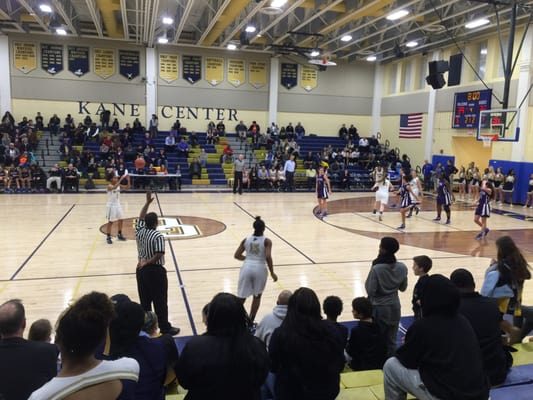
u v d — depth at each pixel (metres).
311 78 24.17
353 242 10.08
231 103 23.30
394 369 2.86
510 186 16.23
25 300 6.18
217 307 2.32
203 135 22.64
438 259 8.84
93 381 1.71
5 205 13.62
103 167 18.53
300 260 8.50
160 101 22.39
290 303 2.79
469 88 18.67
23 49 20.42
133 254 8.56
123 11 14.95
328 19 16.08
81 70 21.20
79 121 21.44
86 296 1.83
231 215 12.98
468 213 14.45
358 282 7.30
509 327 3.90
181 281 7.12
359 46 21.28
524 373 3.49
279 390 2.75
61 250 8.75
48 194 16.09
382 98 24.94
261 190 18.98
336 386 2.70
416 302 4.29
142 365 2.45
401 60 23.00
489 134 14.82
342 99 24.78
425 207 15.65
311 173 20.25
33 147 19.23
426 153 21.23
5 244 9.13
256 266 5.33
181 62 22.36
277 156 21.09
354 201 16.64
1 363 2.29
